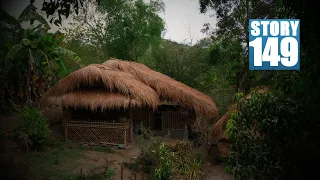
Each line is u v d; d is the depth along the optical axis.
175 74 18.11
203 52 17.72
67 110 11.04
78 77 10.50
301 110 3.08
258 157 3.06
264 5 11.16
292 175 2.94
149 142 11.10
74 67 17.23
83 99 10.36
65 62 16.89
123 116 11.67
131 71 12.41
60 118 13.23
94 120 11.69
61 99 10.48
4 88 11.58
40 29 12.42
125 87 10.38
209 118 12.25
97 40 19.03
